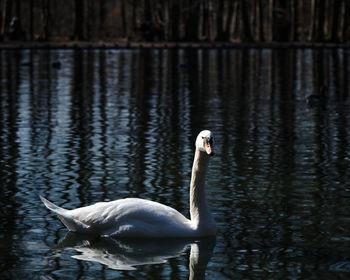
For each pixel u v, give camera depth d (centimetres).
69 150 1549
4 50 6066
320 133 1847
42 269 791
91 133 1800
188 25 7900
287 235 930
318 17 7750
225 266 804
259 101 2647
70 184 1218
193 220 922
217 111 2320
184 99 2684
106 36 8644
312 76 3869
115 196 1134
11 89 2958
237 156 1508
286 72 4144
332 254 848
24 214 1030
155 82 3441
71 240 905
